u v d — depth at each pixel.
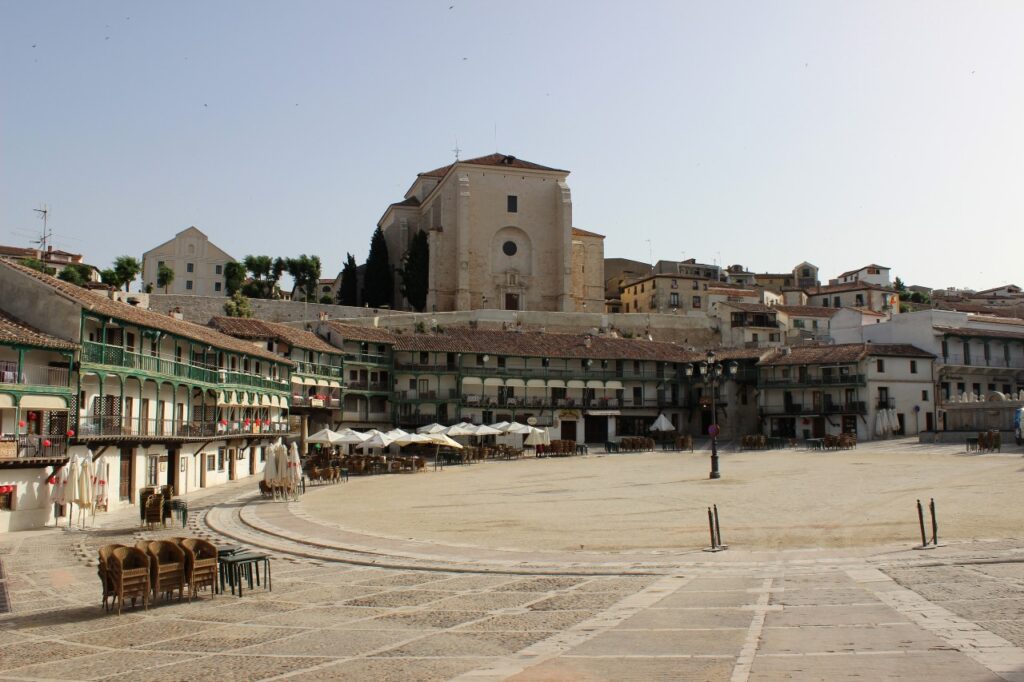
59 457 39.28
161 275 142.25
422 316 113.00
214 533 34.25
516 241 132.75
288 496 47.84
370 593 21.67
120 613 19.91
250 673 14.66
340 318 110.69
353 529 33.47
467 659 14.87
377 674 14.17
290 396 76.56
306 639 17.05
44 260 137.12
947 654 13.33
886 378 88.81
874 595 18.25
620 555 25.50
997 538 25.34
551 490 47.75
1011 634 14.44
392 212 145.62
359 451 86.12
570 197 132.38
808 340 117.81
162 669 15.13
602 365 99.19
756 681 12.33
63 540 34.19
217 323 75.44
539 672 13.56
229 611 19.98
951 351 93.00
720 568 22.56
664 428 85.75
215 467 61.78
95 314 43.41
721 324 119.69
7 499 37.25
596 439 99.00
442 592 21.44
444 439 70.00
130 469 47.38
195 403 58.81
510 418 95.81
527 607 19.16
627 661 14.00
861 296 151.12
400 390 93.00
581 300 139.38
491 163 132.50
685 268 167.00
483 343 96.44
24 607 21.19
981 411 75.19
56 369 41.00
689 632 15.86
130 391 48.03
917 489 40.47
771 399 96.06
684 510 36.09
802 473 52.72
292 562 26.97
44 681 14.63
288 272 151.25
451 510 39.31
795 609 17.28
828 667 12.91
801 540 26.81
